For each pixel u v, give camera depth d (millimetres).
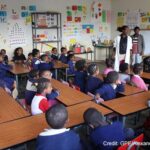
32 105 2594
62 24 8078
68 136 1703
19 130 2111
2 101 2855
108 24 9039
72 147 1697
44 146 1648
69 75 5414
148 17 7520
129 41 5176
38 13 7539
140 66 3748
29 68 5195
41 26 7621
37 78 3201
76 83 3969
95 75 3645
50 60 5984
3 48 7273
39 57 5797
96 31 8844
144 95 3008
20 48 6910
